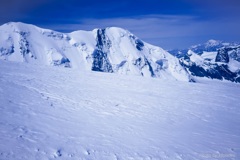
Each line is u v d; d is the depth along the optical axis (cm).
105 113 1207
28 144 673
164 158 753
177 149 842
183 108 1573
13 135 713
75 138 794
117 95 1750
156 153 782
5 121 823
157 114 1333
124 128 1000
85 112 1166
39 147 669
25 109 1024
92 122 1017
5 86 1432
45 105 1160
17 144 658
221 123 1295
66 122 951
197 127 1164
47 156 628
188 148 864
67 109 1164
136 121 1138
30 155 613
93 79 2450
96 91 1797
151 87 2372
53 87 1680
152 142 878
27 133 753
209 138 1010
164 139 930
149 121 1169
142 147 816
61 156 646
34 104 1137
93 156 686
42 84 1728
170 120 1239
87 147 739
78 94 1580
